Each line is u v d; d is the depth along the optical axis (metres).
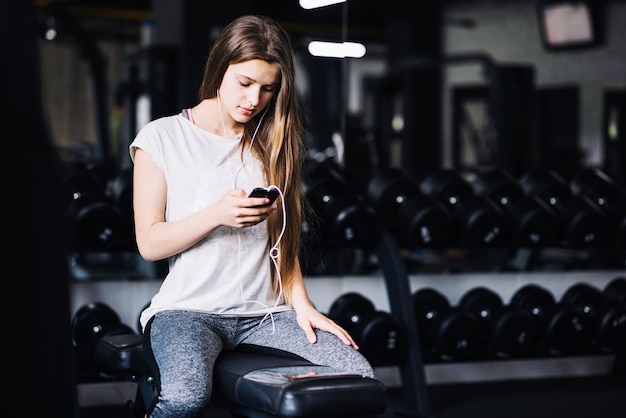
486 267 4.29
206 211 1.74
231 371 1.72
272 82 1.83
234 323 1.89
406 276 3.25
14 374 1.12
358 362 1.80
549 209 3.65
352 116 7.51
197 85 2.22
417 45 10.57
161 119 1.90
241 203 1.69
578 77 9.72
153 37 7.40
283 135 1.92
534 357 3.55
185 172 1.85
